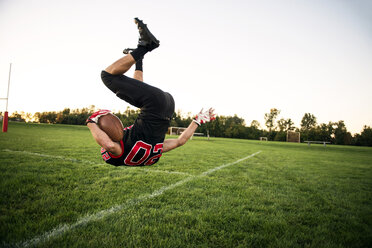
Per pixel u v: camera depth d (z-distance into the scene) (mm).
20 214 2682
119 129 1931
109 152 1978
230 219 2895
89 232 2340
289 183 5078
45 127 32844
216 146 17016
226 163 7742
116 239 2252
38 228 2377
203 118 2715
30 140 12016
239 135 65625
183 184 4406
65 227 2438
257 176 5695
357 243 2420
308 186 4855
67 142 12156
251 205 3428
